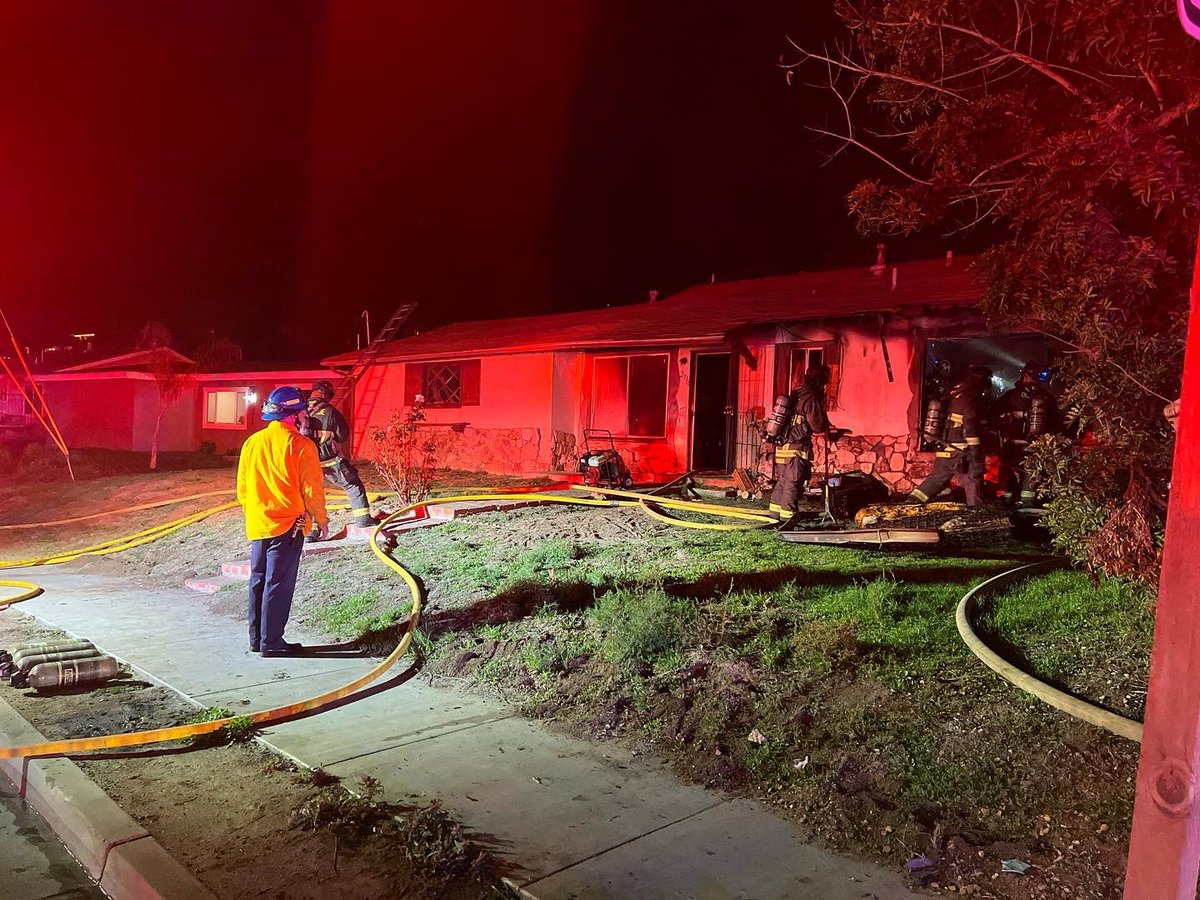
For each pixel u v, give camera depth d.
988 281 5.26
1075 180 4.72
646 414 15.95
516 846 3.65
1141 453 4.29
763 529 9.38
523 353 17.44
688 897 3.26
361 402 22.05
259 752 4.76
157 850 3.64
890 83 5.77
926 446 11.62
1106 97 5.11
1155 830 2.17
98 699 5.66
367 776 4.32
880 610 5.85
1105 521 4.60
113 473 20.94
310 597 8.16
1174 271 4.37
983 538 8.66
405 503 11.82
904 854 3.52
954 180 5.48
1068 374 4.65
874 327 12.20
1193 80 4.61
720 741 4.52
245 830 3.87
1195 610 2.10
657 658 5.52
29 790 4.54
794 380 13.34
